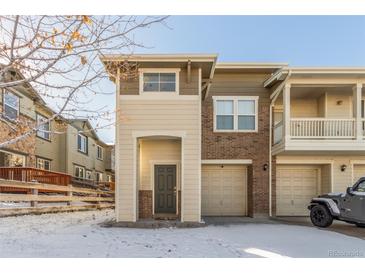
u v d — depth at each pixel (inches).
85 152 975.0
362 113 521.7
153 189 466.0
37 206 467.2
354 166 522.6
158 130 410.3
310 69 444.5
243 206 522.9
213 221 452.1
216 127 513.0
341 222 446.9
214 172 527.2
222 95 516.1
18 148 597.9
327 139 459.2
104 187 913.5
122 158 407.8
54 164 788.6
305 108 546.9
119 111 344.2
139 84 414.9
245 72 517.0
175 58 400.8
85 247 248.8
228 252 245.3
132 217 401.7
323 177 527.5
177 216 443.8
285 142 454.0
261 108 515.8
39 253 221.6
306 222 447.8
